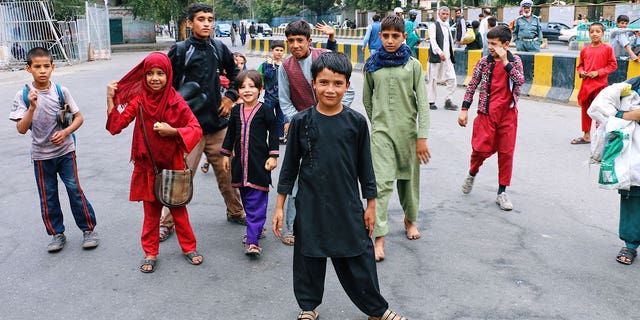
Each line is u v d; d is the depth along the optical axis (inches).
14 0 966.4
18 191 239.8
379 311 124.8
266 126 166.9
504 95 202.5
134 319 133.0
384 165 164.6
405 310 135.8
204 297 143.9
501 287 147.6
